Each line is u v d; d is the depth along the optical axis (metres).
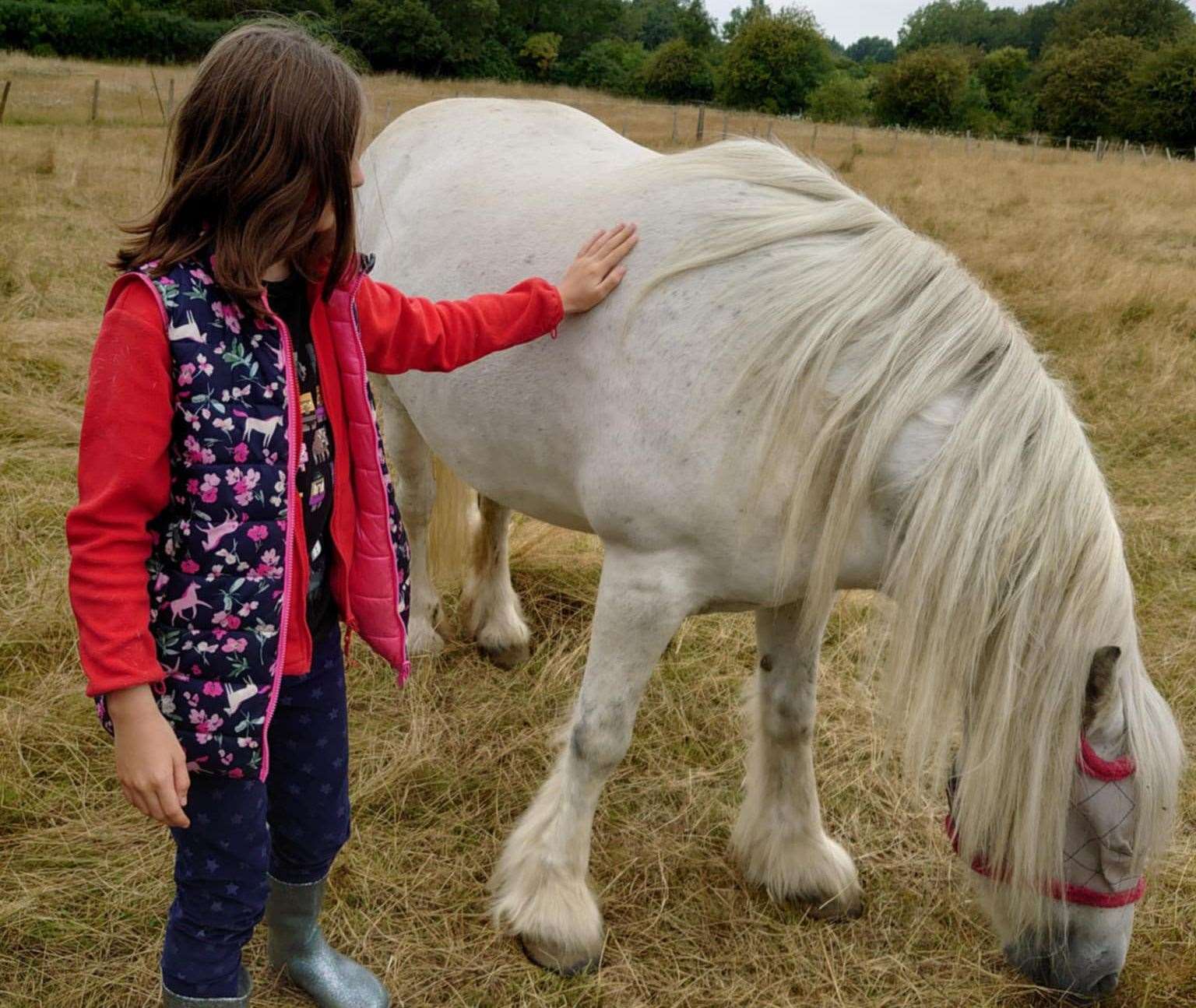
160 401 0.96
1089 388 4.30
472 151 2.03
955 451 1.28
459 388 1.73
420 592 2.55
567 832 1.69
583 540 3.07
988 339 1.35
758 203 1.50
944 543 1.27
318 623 1.23
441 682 2.42
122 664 0.97
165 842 1.85
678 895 1.84
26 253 5.37
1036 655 1.28
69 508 2.93
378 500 1.23
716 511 1.40
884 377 1.32
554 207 1.72
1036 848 1.30
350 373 1.17
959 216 9.23
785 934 1.75
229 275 0.98
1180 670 2.49
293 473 1.06
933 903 1.83
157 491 0.98
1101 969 1.37
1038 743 1.27
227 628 1.05
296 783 1.33
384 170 2.26
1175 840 1.93
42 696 2.20
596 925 1.70
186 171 1.00
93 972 1.59
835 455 1.35
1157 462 3.74
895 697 1.36
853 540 1.39
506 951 1.69
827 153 18.11
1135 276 6.01
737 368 1.36
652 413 1.43
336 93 1.02
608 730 1.58
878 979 1.68
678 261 1.46
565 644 2.58
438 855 1.90
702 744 2.26
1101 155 21.64
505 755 2.18
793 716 1.76
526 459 1.69
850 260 1.40
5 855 1.80
